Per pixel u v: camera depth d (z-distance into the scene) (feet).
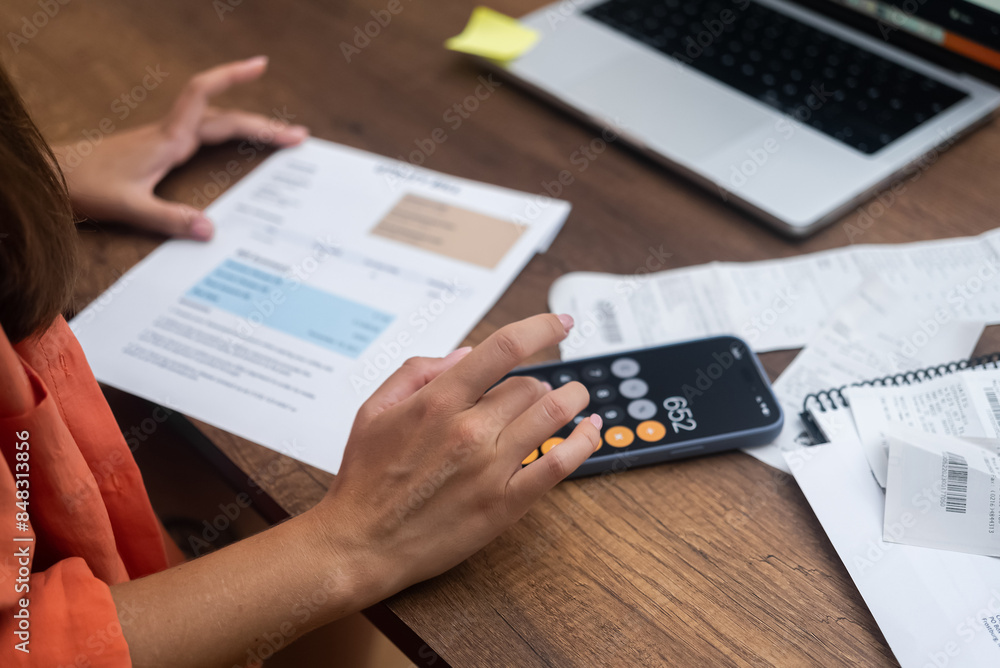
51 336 1.46
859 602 1.26
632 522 1.41
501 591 1.32
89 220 2.13
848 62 2.33
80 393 1.54
